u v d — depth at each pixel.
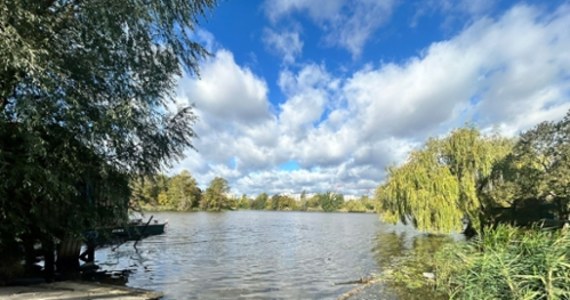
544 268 5.70
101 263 17.36
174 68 12.92
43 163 10.12
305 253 21.39
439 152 26.58
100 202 12.73
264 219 74.00
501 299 6.02
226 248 23.95
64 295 9.36
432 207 23.94
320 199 130.62
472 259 7.31
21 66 8.10
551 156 19.36
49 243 12.71
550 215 21.34
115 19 10.38
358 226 50.75
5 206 10.10
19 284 11.20
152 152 13.54
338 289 11.76
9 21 8.24
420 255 17.89
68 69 10.10
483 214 24.38
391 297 9.91
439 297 9.57
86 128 10.56
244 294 11.11
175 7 11.51
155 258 19.16
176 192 95.62
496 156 24.91
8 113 9.56
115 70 11.40
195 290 11.64
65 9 10.24
